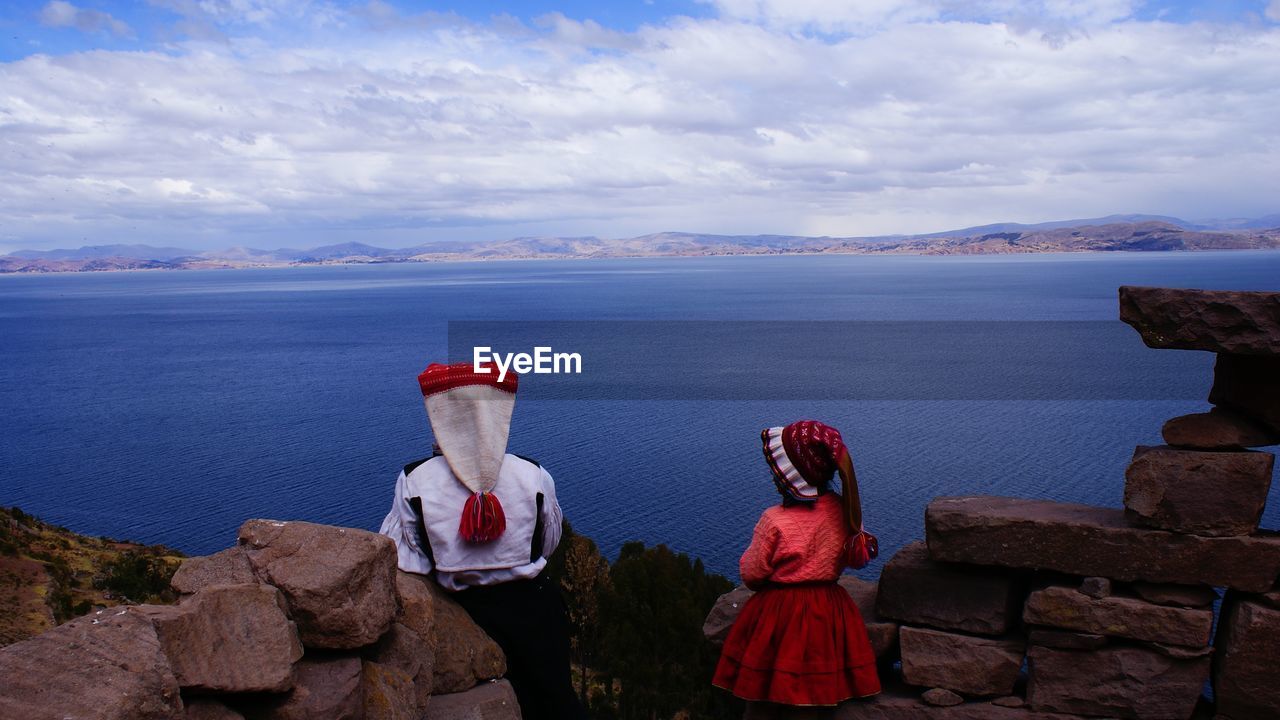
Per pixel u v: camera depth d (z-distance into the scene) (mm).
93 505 84625
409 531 4695
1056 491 79625
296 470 98438
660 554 35625
